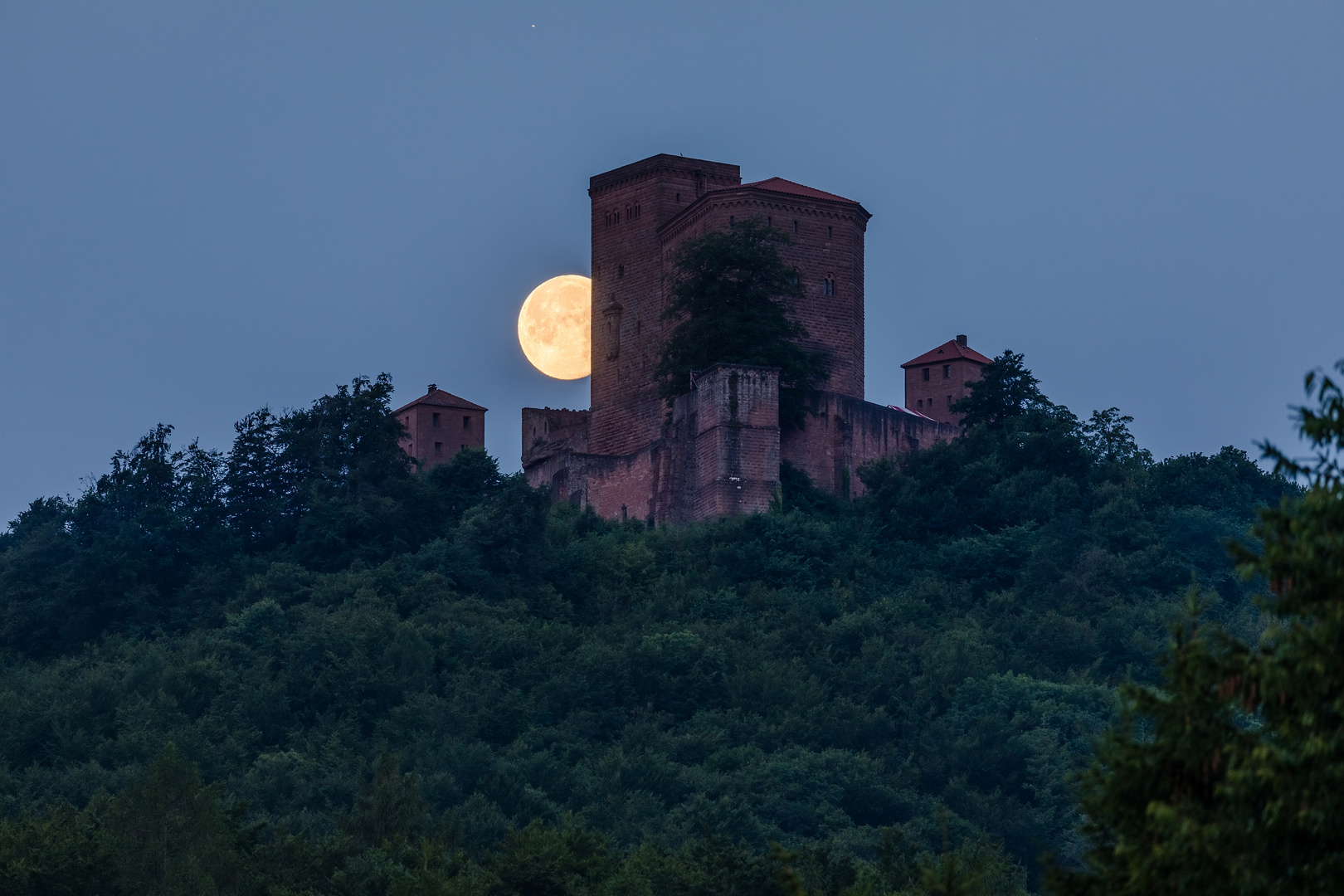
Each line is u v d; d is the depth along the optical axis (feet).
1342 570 286.46
